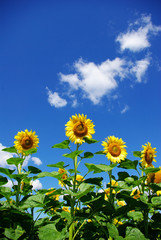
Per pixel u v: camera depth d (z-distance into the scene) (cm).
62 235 99
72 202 117
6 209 103
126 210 127
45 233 103
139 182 131
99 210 124
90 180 130
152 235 131
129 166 147
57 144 133
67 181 129
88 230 123
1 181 125
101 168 116
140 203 120
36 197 121
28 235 109
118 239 100
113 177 148
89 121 150
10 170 128
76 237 118
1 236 106
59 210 144
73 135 144
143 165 154
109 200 133
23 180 144
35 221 123
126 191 127
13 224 118
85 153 130
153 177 146
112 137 154
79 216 123
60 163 129
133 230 112
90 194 132
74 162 128
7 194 120
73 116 151
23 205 112
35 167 147
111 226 109
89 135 145
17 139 164
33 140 165
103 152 149
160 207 121
